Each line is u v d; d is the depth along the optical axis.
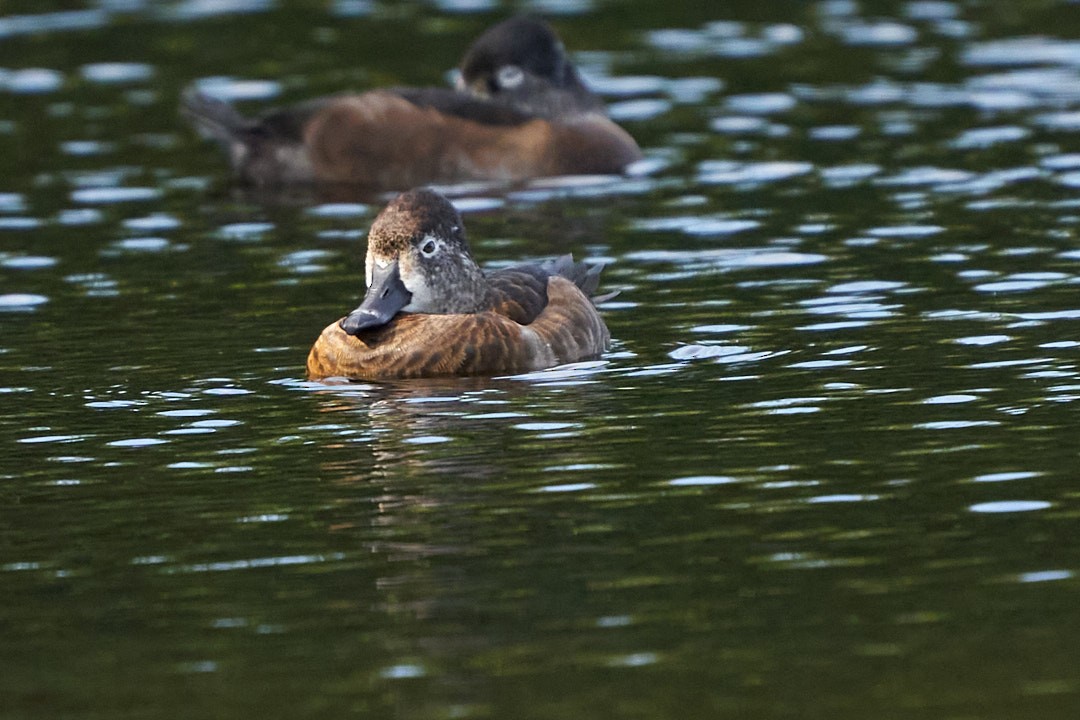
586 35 27.28
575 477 10.93
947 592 9.05
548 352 13.72
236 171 21.77
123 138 22.98
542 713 7.96
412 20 28.36
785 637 8.62
